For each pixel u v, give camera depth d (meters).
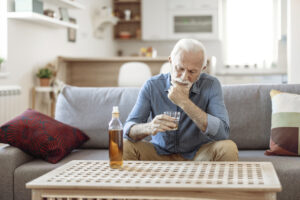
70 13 5.69
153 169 1.62
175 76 1.88
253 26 7.80
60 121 2.60
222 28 7.91
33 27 4.62
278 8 7.68
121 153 1.66
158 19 7.66
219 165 1.67
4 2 4.06
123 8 7.89
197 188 1.35
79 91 2.67
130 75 5.02
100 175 1.54
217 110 2.01
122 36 7.73
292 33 4.27
